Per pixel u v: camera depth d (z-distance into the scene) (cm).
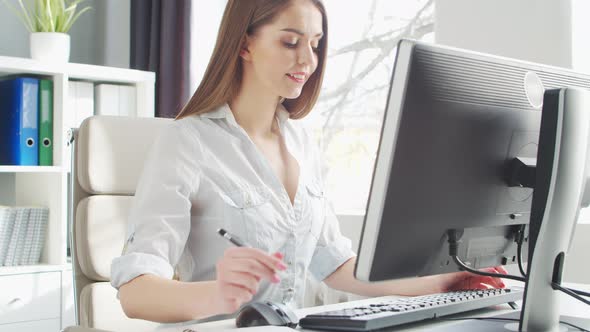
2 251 256
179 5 291
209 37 296
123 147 160
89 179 155
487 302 111
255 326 96
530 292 94
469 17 221
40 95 267
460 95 90
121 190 159
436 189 91
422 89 86
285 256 135
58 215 264
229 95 136
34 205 277
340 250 145
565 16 203
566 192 92
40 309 256
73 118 276
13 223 259
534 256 93
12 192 291
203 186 128
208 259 129
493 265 106
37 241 265
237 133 136
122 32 325
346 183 280
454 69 89
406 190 88
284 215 134
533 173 98
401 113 85
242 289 90
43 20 274
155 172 125
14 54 298
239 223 129
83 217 154
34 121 265
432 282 128
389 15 273
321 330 95
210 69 134
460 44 224
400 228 89
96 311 151
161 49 293
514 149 99
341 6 284
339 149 282
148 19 307
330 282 146
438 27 229
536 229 93
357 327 91
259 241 130
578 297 91
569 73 108
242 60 136
